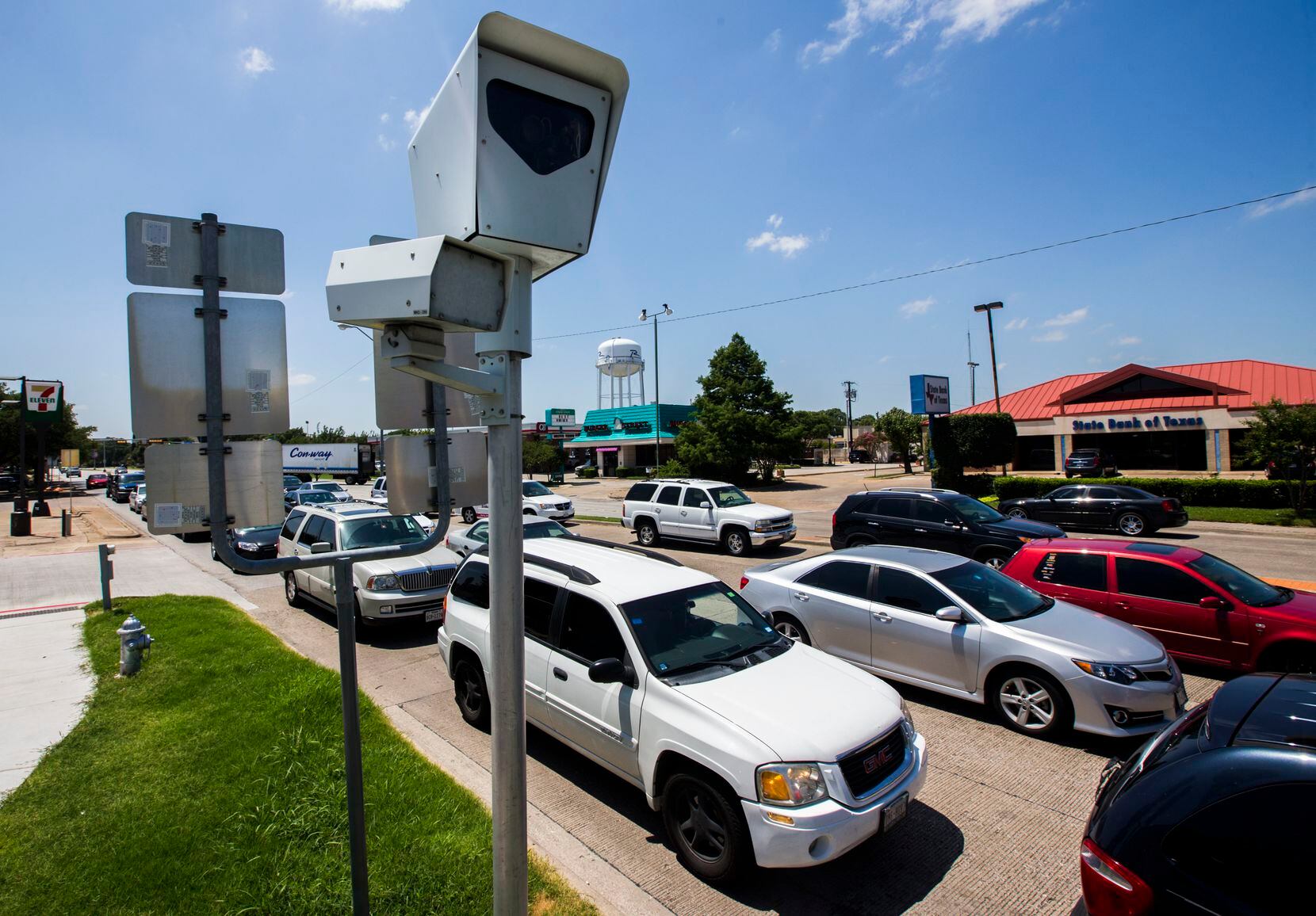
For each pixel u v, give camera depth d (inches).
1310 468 740.0
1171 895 85.7
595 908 133.9
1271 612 250.1
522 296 91.3
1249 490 799.1
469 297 81.3
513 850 94.0
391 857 143.0
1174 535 660.7
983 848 161.0
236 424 92.7
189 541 828.6
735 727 147.3
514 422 91.7
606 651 180.5
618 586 190.5
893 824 147.6
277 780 175.3
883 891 145.6
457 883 134.6
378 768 183.9
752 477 1526.8
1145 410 1285.7
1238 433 1196.5
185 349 90.0
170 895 132.2
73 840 152.1
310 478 2299.5
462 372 86.0
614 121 91.7
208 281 91.1
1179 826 88.4
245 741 201.8
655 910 138.3
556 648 195.6
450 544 539.2
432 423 115.1
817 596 273.4
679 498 642.2
